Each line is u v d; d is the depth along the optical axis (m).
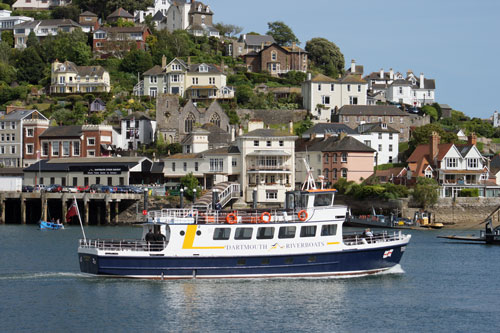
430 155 145.50
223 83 197.75
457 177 142.88
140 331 56.19
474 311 62.41
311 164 152.50
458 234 114.56
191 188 132.50
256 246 69.62
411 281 72.81
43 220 129.00
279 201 135.25
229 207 131.50
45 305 62.69
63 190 131.38
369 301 64.75
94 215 134.50
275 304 62.94
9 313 60.56
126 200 130.88
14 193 132.00
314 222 70.56
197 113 170.50
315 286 68.94
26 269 77.88
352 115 180.00
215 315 59.91
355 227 124.75
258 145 136.62
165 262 69.12
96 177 142.50
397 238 75.19
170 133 168.00
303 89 195.88
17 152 161.62
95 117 177.38
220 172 137.88
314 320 59.03
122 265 69.31
